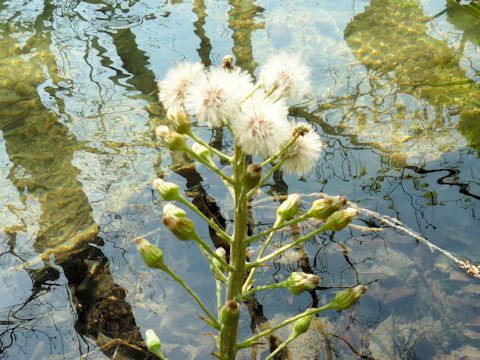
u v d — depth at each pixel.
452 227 0.40
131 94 0.61
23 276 0.39
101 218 0.44
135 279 0.38
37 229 0.43
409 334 0.34
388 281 0.37
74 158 0.51
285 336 0.34
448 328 0.34
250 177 0.23
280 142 0.23
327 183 0.45
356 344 0.33
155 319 0.36
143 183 0.47
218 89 0.22
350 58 0.64
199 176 0.47
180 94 0.25
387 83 0.59
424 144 0.49
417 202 0.43
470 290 0.36
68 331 0.35
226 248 0.41
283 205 0.26
